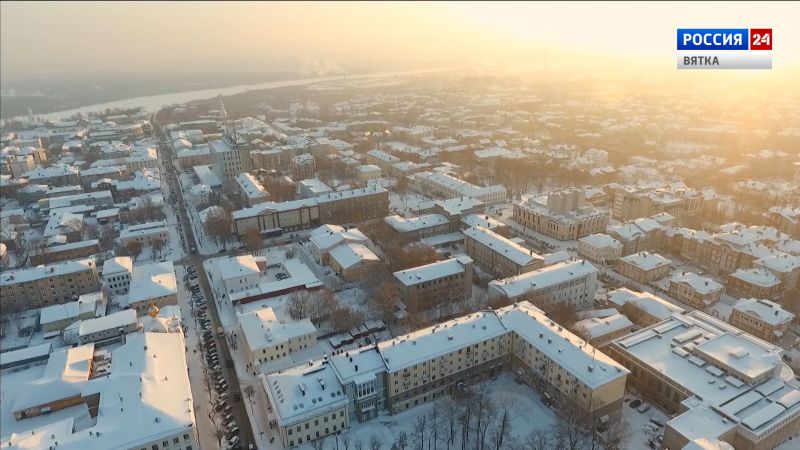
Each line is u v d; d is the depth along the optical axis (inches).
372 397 7819.9
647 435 7539.4
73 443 6604.3
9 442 7017.7
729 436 6860.2
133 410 7071.9
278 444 7529.5
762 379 7731.3
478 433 7229.3
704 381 7780.5
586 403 7460.6
